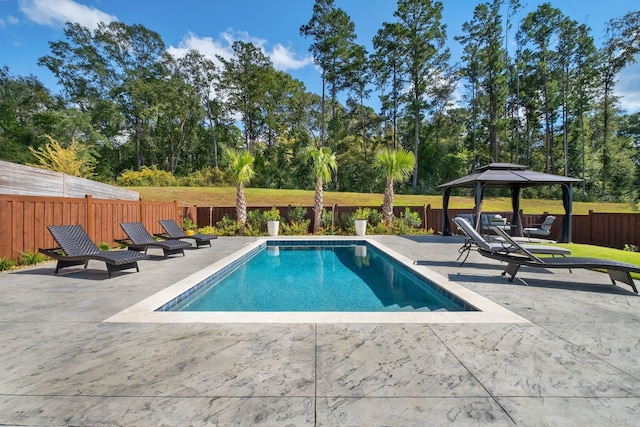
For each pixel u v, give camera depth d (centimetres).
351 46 3325
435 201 2117
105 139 3089
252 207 1571
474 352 249
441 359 237
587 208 2098
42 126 2848
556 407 179
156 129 3700
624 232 1045
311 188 3309
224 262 697
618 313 345
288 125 4103
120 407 178
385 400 185
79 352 246
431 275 552
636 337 280
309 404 181
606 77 2998
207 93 3806
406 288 566
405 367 224
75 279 523
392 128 3728
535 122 3291
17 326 303
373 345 261
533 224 1315
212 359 235
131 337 276
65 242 580
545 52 2959
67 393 191
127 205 1016
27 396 188
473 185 1379
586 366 227
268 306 452
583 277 534
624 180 3034
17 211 642
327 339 272
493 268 621
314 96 4100
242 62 3588
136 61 3634
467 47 3134
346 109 3862
